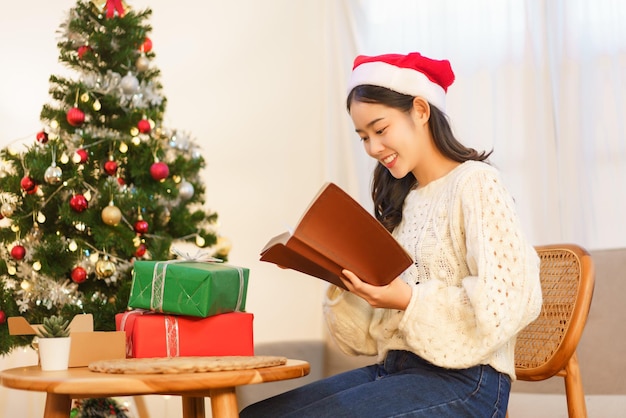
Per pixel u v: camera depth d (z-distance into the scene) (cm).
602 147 276
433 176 157
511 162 292
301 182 331
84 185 239
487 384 138
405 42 319
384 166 170
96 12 254
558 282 165
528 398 228
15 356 286
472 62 304
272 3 336
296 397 145
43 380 109
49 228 241
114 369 116
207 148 321
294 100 334
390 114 153
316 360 308
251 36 331
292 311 320
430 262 146
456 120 302
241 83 328
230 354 138
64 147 239
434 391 135
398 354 148
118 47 254
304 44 337
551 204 282
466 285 135
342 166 325
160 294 137
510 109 294
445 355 134
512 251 136
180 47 322
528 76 291
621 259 238
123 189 242
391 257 129
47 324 128
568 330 157
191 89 321
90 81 246
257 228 324
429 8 313
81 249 234
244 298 150
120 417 234
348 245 128
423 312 135
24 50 301
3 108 294
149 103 261
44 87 304
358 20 328
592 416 218
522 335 167
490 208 140
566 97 282
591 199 276
